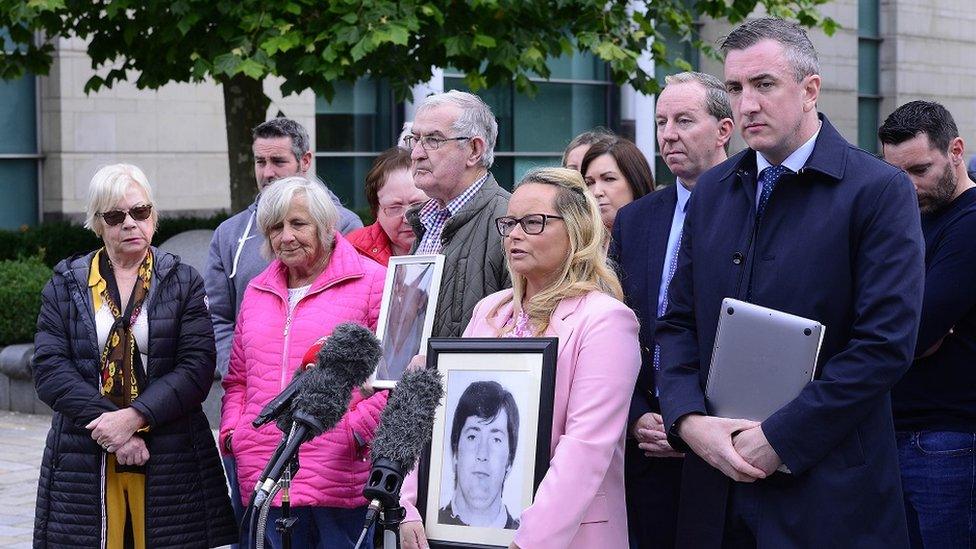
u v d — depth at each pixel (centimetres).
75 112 1689
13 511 813
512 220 418
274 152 699
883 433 387
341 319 524
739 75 390
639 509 475
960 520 493
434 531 401
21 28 1193
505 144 2073
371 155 1944
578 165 583
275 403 375
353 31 991
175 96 1769
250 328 538
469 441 401
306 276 543
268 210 531
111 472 536
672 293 430
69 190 1692
